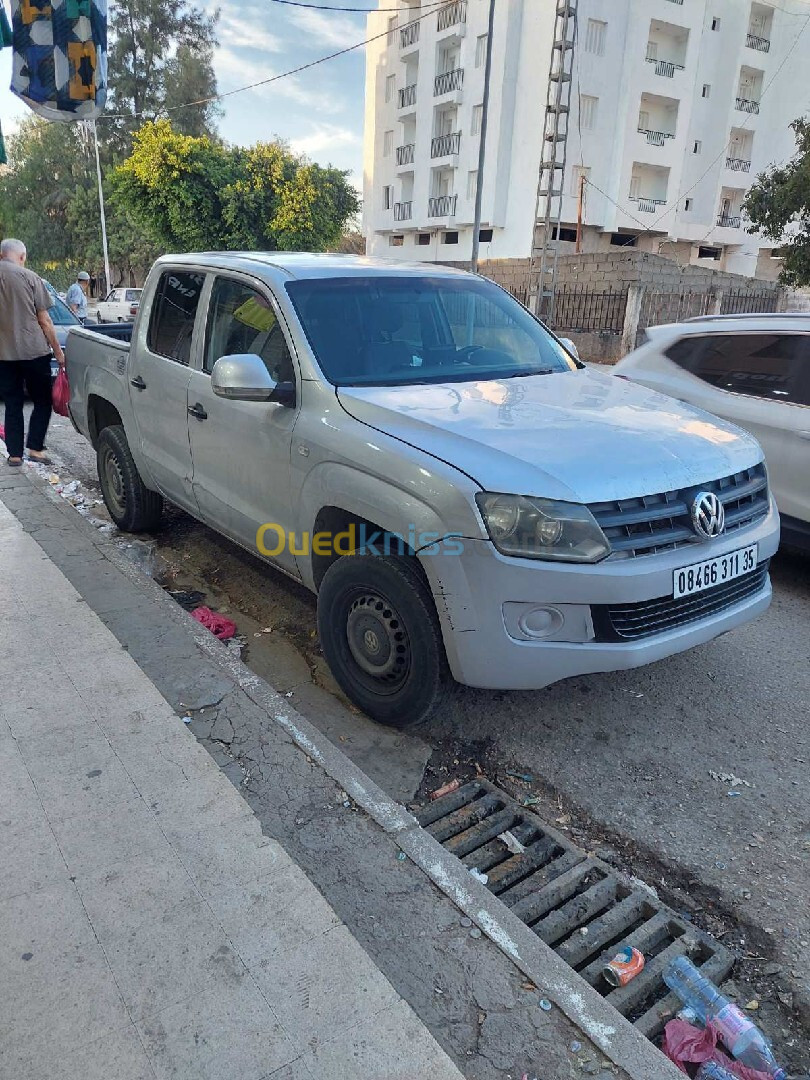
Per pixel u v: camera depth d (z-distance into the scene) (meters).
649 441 3.08
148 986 1.94
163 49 45.88
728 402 5.41
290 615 4.47
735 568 3.11
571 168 33.22
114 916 2.14
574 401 3.51
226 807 2.59
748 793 3.06
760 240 40.78
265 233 32.25
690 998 2.16
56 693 3.21
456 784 3.12
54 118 6.05
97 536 4.93
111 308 27.64
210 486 4.21
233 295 4.07
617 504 2.79
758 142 39.09
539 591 2.71
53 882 2.25
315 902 2.21
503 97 33.16
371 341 3.69
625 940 2.37
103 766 2.77
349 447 3.11
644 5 32.34
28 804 2.56
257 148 31.47
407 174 40.69
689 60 34.47
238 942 2.07
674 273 23.81
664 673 3.98
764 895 2.55
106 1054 1.77
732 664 4.10
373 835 2.50
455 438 2.94
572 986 1.99
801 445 4.97
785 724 3.54
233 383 3.32
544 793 3.09
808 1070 2.00
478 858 2.72
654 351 6.02
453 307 4.14
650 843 2.79
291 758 2.86
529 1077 1.77
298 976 1.98
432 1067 1.76
